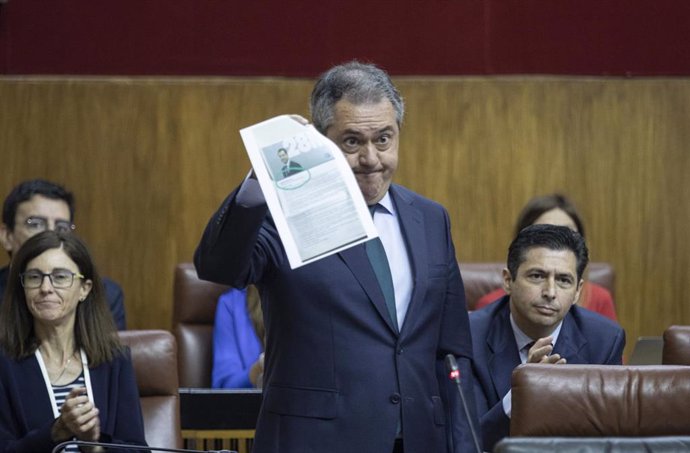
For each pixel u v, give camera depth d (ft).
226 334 51.96
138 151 60.18
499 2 60.44
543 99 60.54
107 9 60.08
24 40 59.88
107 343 39.01
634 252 60.70
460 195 60.54
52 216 49.37
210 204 60.29
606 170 60.70
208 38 60.18
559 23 60.59
